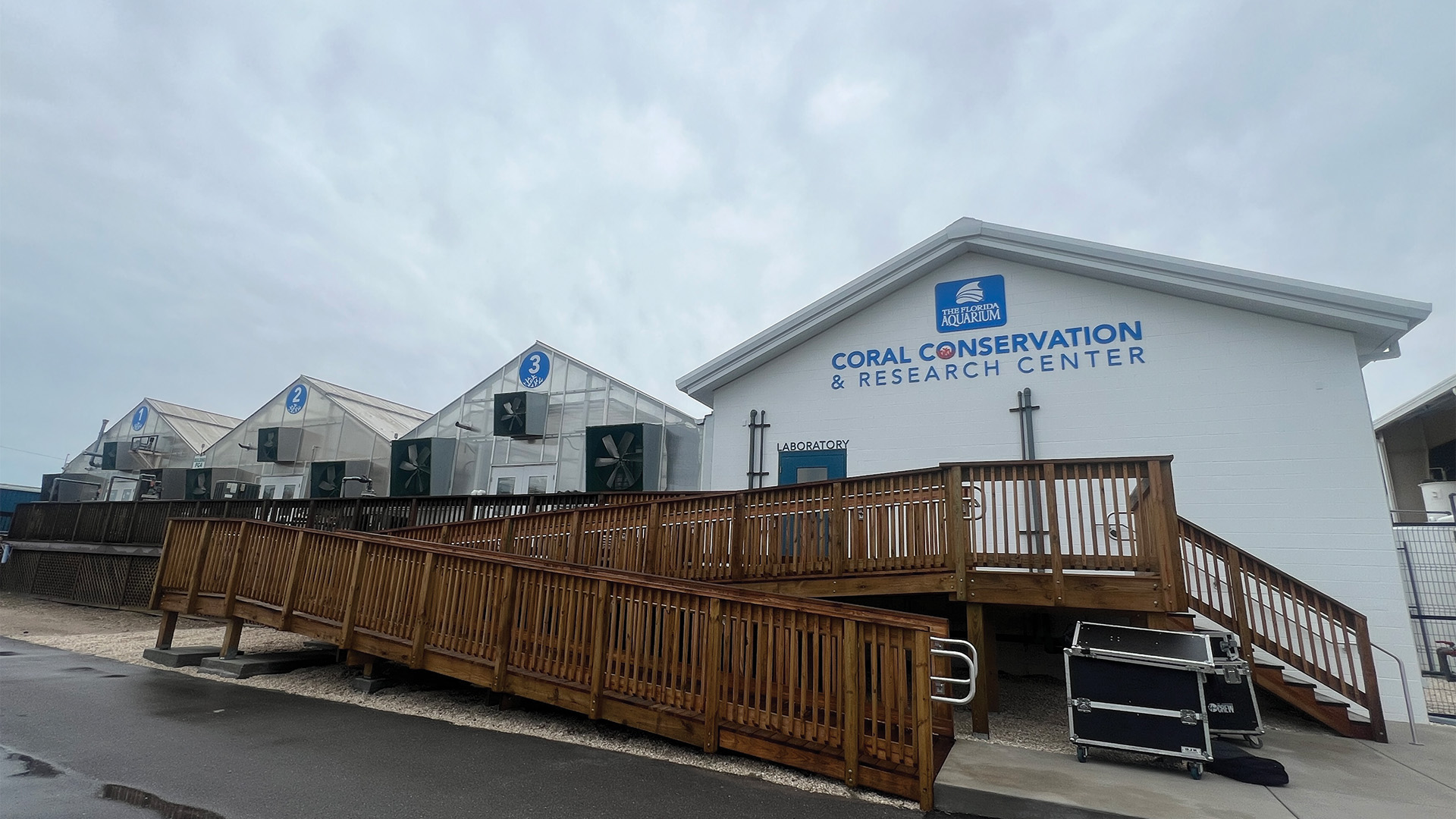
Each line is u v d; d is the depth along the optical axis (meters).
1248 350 10.02
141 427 28.41
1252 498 9.59
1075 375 10.90
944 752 6.18
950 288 12.00
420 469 18.77
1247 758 5.62
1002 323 11.52
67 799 4.41
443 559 7.84
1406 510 17.36
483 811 4.47
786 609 5.94
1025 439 10.91
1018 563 7.27
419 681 8.52
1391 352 10.20
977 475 7.67
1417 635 12.97
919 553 7.71
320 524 14.74
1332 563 9.06
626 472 15.80
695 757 5.93
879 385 12.12
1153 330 10.59
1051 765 5.83
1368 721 7.54
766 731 5.82
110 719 6.45
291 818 4.25
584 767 5.54
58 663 9.45
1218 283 9.99
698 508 9.18
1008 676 10.28
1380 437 18.00
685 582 6.33
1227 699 6.94
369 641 8.08
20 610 16.81
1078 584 7.03
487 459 18.73
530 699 7.41
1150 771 5.75
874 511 8.14
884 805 4.97
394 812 4.40
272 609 8.98
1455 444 16.64
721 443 13.03
